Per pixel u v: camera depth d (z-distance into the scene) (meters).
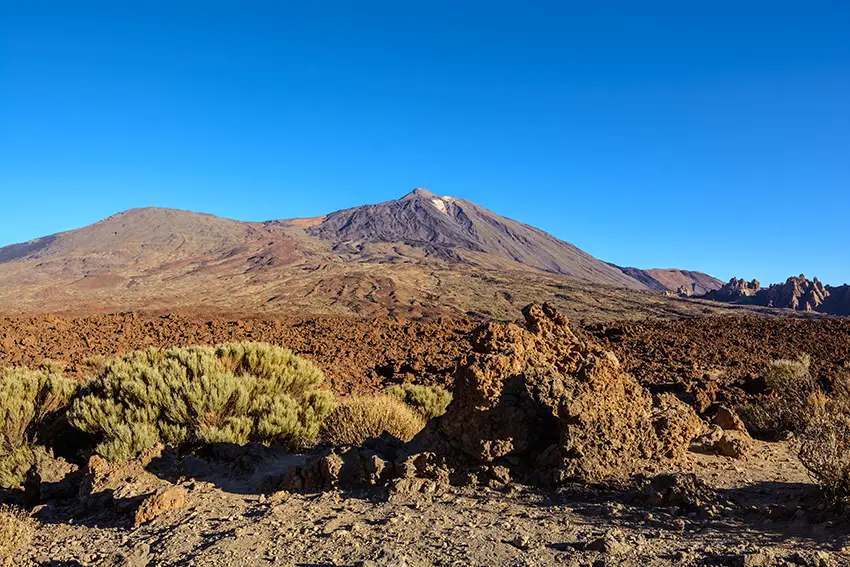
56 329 24.86
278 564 4.36
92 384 10.17
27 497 7.40
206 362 10.13
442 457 6.19
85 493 6.78
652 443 6.30
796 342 20.97
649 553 4.06
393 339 23.78
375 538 4.68
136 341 22.61
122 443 8.29
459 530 4.73
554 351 7.17
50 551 5.29
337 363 18.55
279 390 10.57
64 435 9.57
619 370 6.60
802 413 8.77
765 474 6.27
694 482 5.23
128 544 5.16
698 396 11.49
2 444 8.88
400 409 9.64
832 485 4.79
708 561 3.86
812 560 3.70
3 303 75.00
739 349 19.97
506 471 5.90
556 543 4.39
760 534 4.35
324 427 9.70
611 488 5.51
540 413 6.14
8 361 17.58
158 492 5.96
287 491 6.32
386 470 6.16
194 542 5.01
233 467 7.47
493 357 6.38
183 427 8.94
